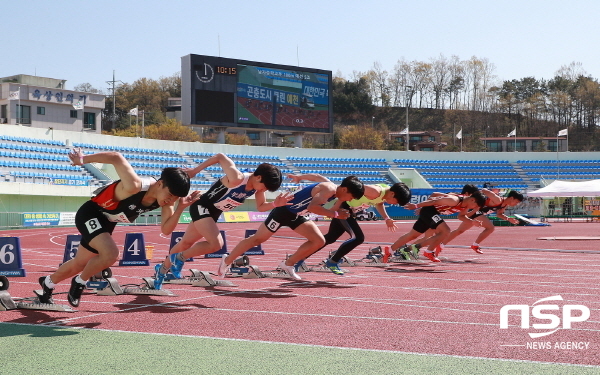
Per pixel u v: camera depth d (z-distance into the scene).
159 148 40.41
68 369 3.55
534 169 52.00
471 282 8.07
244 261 8.88
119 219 5.36
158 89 92.12
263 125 39.31
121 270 10.11
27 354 3.92
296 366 3.63
